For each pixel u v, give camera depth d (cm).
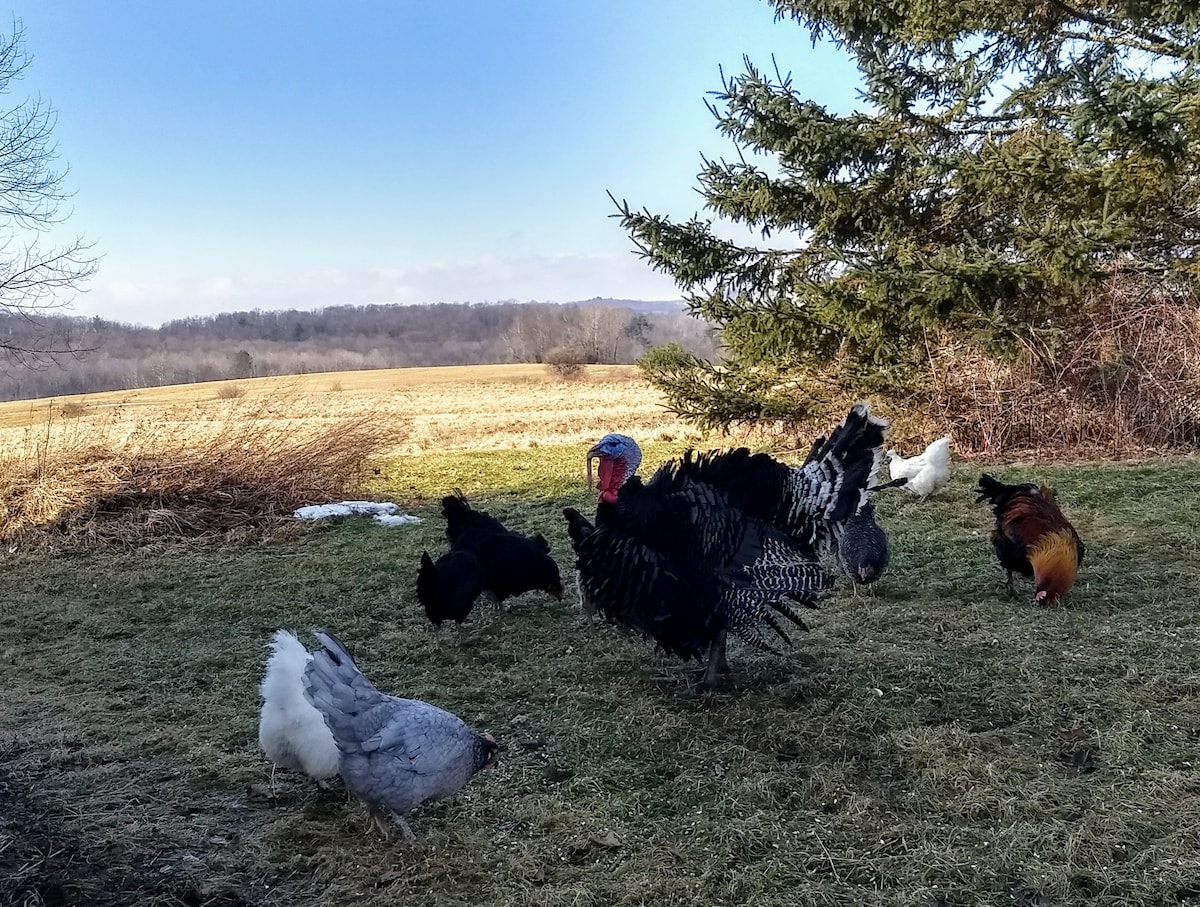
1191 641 595
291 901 356
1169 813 395
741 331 1348
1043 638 617
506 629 693
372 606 761
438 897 356
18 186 1423
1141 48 1174
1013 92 1253
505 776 456
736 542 502
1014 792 418
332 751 376
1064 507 996
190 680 601
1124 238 1042
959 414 1398
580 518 634
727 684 563
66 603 802
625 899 352
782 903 346
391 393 3847
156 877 368
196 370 5991
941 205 1355
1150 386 1330
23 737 506
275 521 1098
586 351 6850
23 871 369
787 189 1390
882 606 702
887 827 396
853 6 1360
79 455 1145
